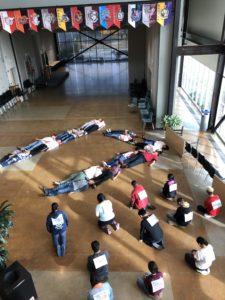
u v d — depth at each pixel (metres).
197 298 4.66
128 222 6.34
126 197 7.16
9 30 9.22
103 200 5.97
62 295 4.82
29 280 4.43
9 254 5.64
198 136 10.25
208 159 8.77
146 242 5.73
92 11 8.74
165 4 8.50
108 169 8.12
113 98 15.00
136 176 8.03
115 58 26.02
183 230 6.08
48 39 23.34
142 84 15.22
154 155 8.70
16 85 15.38
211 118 10.42
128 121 11.83
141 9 8.62
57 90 17.25
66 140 10.20
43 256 5.59
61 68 23.92
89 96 15.61
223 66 9.34
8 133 11.27
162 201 6.97
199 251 4.98
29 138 10.73
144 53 15.28
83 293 4.84
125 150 9.48
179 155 9.02
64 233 5.48
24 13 8.91
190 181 7.71
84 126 11.12
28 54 17.77
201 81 12.52
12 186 7.82
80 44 25.62
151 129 10.97
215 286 4.86
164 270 5.17
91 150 9.59
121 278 5.05
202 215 6.49
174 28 8.85
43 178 8.12
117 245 5.75
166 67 9.68
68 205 6.97
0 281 4.36
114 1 8.62
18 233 6.18
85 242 5.87
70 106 14.12
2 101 13.83
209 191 6.30
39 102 15.06
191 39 12.03
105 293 4.05
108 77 19.83
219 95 9.89
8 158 9.02
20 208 6.95
